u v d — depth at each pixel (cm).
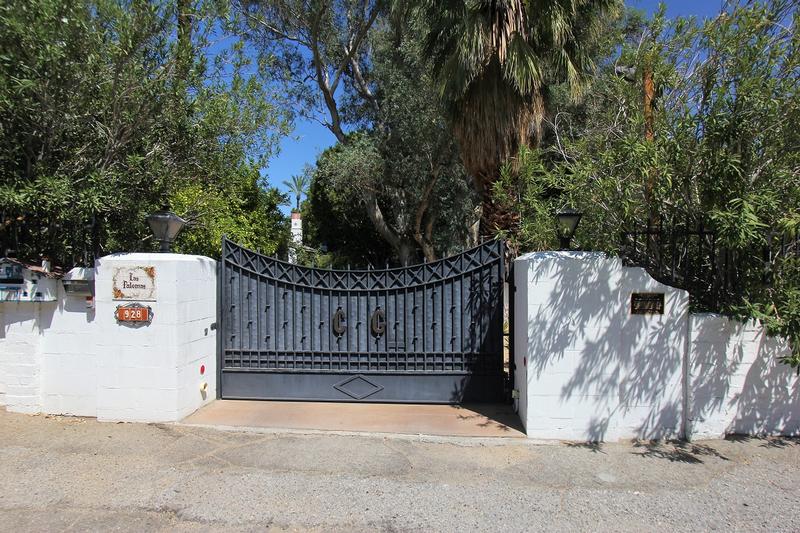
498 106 820
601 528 351
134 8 557
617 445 493
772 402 504
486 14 810
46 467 444
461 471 439
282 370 637
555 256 507
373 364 631
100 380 557
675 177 504
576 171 530
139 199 662
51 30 509
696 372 499
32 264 575
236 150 732
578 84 841
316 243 2791
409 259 2023
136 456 468
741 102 462
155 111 602
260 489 406
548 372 507
